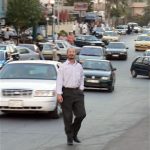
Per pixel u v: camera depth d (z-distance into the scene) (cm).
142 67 5447
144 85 4666
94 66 4134
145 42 9794
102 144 1802
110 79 3981
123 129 2139
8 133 1994
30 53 5916
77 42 9569
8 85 2322
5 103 2309
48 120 2327
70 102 1769
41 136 1936
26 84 2327
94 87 3988
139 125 2258
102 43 9538
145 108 2920
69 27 13250
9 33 8812
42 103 2305
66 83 1767
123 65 7119
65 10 13375
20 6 8562
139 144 1808
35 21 8862
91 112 2689
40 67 2492
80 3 14438
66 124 1772
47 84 2341
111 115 2584
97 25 15375
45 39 9525
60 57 7375
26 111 2352
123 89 4247
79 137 1931
